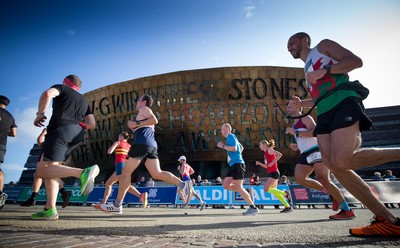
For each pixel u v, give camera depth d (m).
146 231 2.40
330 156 2.04
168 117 33.03
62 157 3.44
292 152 31.56
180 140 32.78
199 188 12.65
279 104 31.73
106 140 36.09
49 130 3.42
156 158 4.81
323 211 7.17
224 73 31.83
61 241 1.81
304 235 2.15
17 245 1.60
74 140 3.57
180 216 4.86
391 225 1.93
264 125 31.64
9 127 5.21
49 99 3.21
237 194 12.24
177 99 32.75
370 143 51.09
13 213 5.26
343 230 2.51
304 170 4.39
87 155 38.56
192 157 32.47
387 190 11.09
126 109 34.34
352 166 1.93
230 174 5.59
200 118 32.25
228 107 31.95
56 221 3.42
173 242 1.84
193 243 1.79
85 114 3.88
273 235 2.16
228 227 2.81
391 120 52.19
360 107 1.97
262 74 31.69
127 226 2.85
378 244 1.71
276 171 6.60
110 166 35.91
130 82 34.03
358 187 1.99
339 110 2.03
